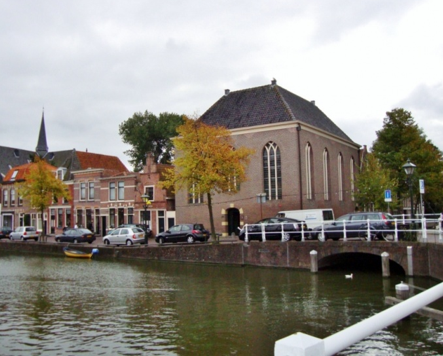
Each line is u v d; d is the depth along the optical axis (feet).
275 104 133.28
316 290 63.77
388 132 134.82
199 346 38.58
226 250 93.20
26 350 38.01
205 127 105.81
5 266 98.68
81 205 170.40
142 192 151.12
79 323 46.78
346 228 87.30
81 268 94.07
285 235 91.40
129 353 36.96
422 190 75.10
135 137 218.18
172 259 101.30
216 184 105.09
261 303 55.67
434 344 36.94
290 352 7.02
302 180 125.29
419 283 67.62
